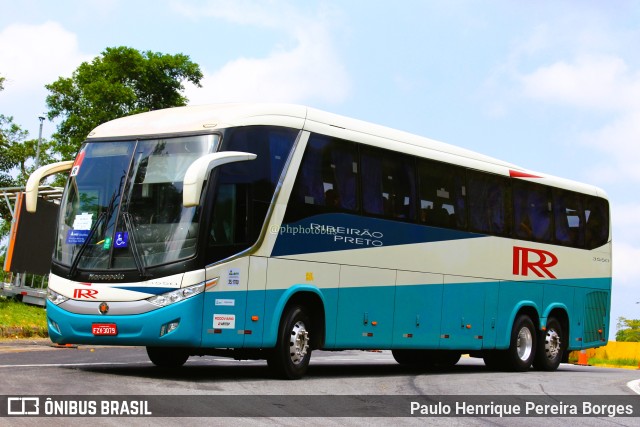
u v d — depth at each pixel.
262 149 13.83
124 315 12.88
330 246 14.95
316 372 17.06
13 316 26.20
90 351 21.27
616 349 50.22
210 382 13.16
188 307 12.73
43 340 23.95
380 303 16.03
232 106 13.95
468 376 17.81
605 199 23.20
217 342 13.04
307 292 14.60
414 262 16.88
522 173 20.28
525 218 20.25
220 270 13.09
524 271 20.06
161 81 52.06
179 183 13.19
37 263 28.67
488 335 18.92
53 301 13.52
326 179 14.95
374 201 15.98
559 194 21.48
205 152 13.27
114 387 11.70
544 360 20.78
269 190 13.88
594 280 22.48
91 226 13.48
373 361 23.16
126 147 13.80
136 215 13.27
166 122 13.81
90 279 13.20
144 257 12.99
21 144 50.31
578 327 21.88
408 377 16.83
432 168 17.59
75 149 49.00
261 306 13.70
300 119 14.58
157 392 11.43
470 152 18.94
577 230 22.02
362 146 15.85
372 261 15.85
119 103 50.22
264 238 13.76
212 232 13.03
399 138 16.91
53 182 49.06
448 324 17.77
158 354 15.78
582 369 24.95
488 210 19.11
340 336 15.15
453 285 17.91
